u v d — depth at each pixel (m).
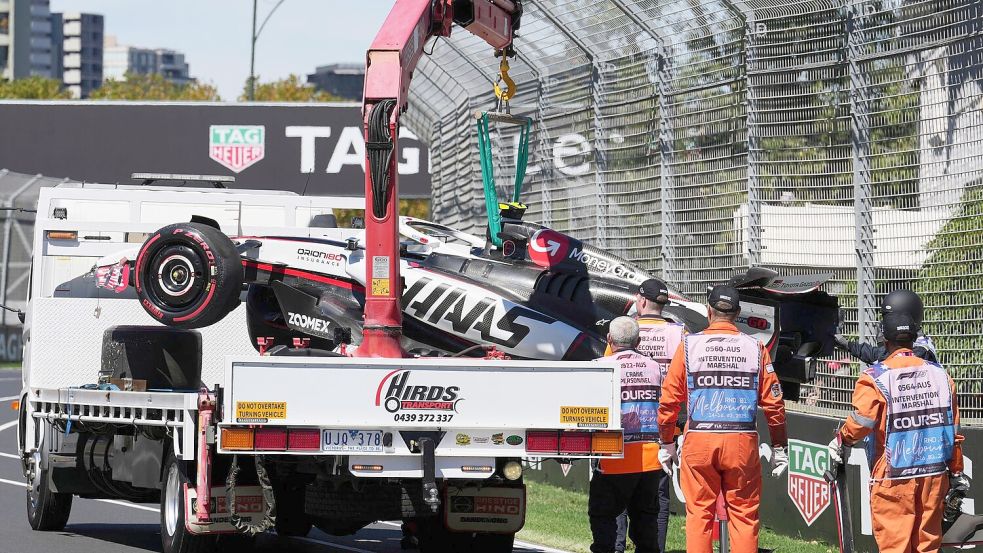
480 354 35.03
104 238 42.53
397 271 30.36
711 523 28.66
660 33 45.94
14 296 136.75
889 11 36.62
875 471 27.72
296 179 121.56
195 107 121.38
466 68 60.16
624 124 48.78
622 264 35.22
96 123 121.56
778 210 40.78
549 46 52.38
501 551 34.28
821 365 39.09
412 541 38.34
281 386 28.22
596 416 28.92
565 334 34.31
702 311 35.59
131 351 36.62
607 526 31.30
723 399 28.38
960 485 28.31
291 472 31.78
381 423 28.38
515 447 28.81
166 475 33.81
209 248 32.84
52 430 38.81
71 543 37.84
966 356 33.59
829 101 39.06
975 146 33.56
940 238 34.69
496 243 36.72
